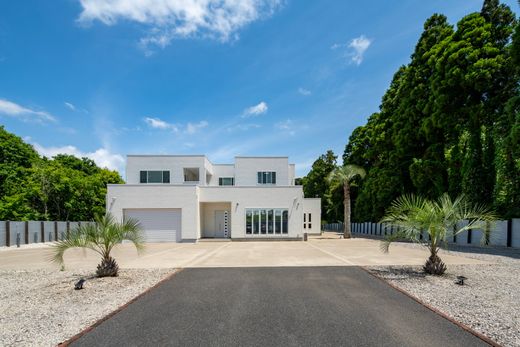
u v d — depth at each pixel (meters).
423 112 22.42
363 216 33.31
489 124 19.44
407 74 25.30
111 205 21.38
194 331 4.52
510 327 4.56
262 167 28.75
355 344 4.04
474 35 19.09
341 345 4.02
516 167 16.58
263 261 11.27
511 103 15.73
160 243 20.55
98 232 8.29
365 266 9.97
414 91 23.77
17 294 6.70
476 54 18.34
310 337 4.28
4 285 7.62
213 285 7.42
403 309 5.48
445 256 12.45
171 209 21.55
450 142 21.50
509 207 17.00
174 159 27.25
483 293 6.54
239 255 13.22
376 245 17.98
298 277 8.30
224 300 6.12
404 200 9.24
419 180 22.30
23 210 25.77
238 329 4.59
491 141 18.92
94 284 7.55
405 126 24.86
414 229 8.57
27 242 20.11
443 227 8.25
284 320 4.96
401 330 4.51
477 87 18.31
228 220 24.86
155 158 27.25
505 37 19.34
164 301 6.07
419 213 8.45
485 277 8.16
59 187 28.05
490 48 18.08
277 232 21.91
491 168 18.84
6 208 24.61
